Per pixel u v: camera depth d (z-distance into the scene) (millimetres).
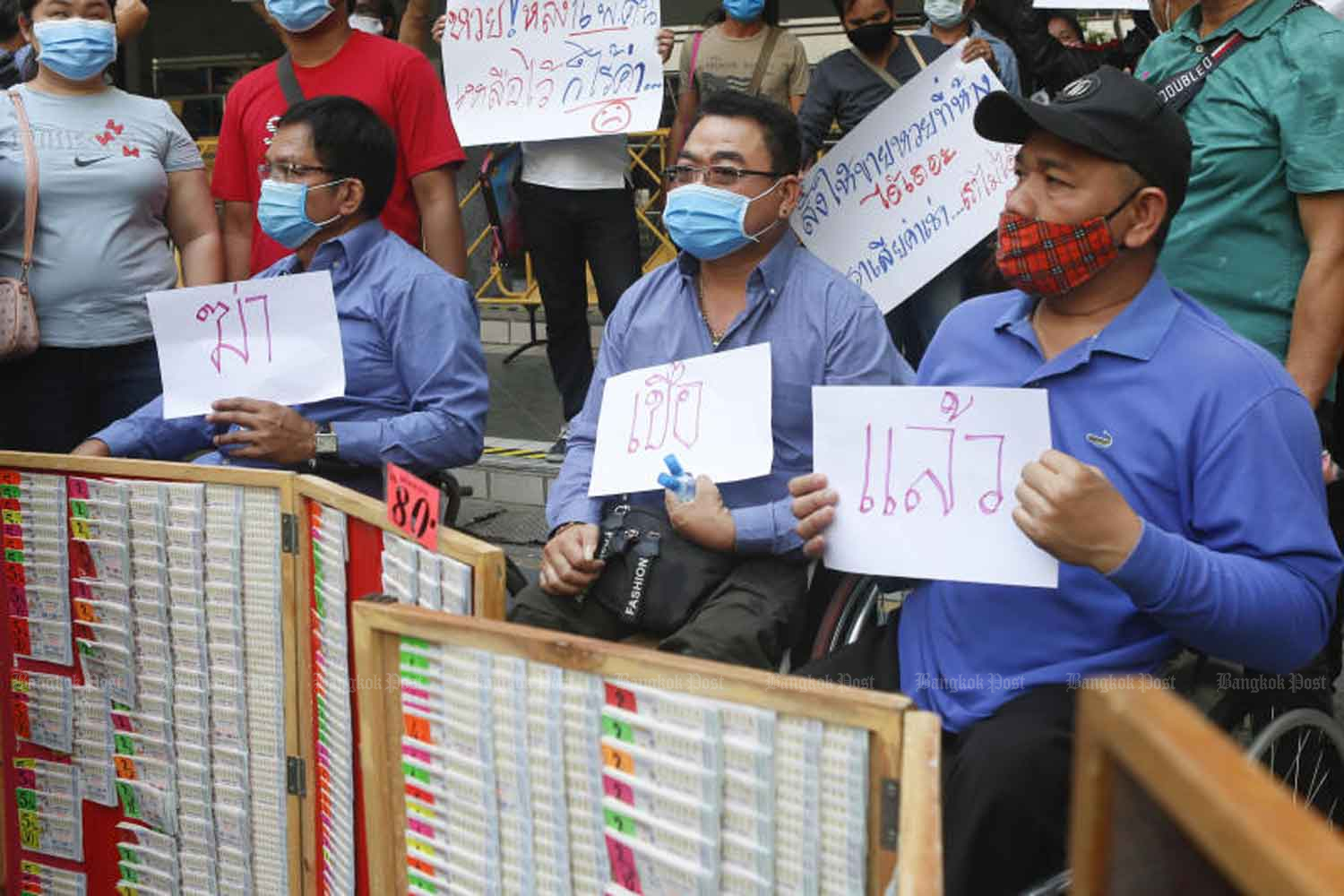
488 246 8500
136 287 4293
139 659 3115
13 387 4281
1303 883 666
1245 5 3119
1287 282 3109
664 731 1772
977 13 5977
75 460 3096
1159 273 2434
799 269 3205
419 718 2072
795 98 5875
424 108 4527
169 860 3178
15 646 3301
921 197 4535
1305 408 2307
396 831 2156
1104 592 2348
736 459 2996
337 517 2703
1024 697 2371
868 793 1609
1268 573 2209
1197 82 3152
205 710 3033
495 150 6047
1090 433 2373
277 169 3469
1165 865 806
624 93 5105
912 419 2432
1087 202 2324
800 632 3094
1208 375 2297
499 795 1979
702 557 3025
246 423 3244
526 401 7328
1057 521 2139
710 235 3166
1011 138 2504
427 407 3430
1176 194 2359
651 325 3320
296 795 2943
